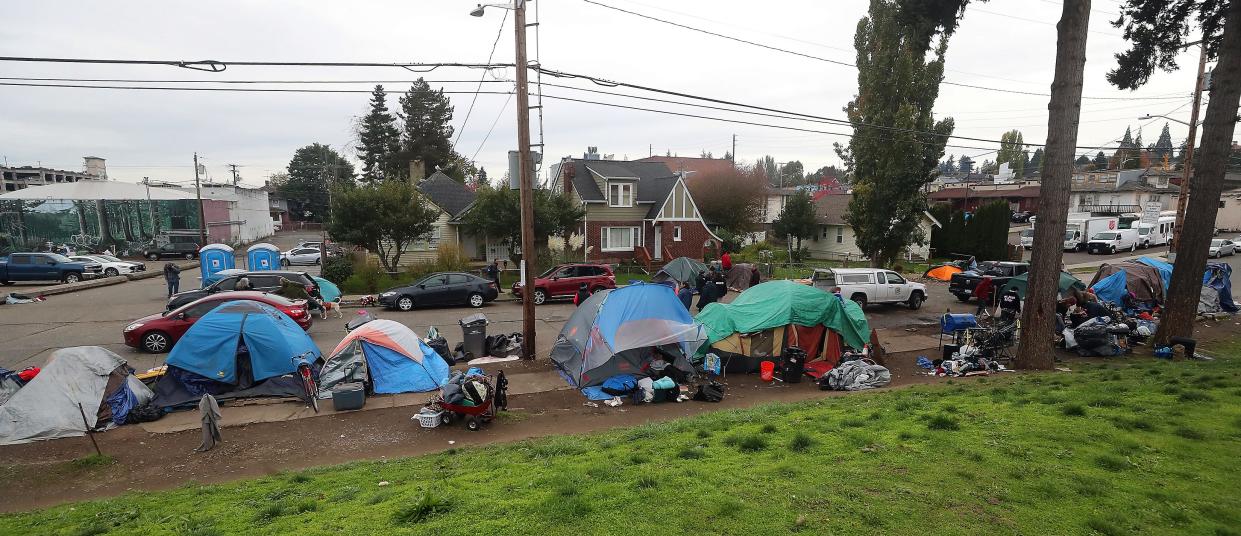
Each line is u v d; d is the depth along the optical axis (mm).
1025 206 65188
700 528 4594
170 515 6031
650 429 8711
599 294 13766
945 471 5605
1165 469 5414
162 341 14914
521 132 13969
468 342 15023
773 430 7711
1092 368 12586
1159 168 71250
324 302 21188
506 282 29766
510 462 7324
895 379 13234
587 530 4660
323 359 13164
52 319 19375
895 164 31641
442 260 28297
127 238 45219
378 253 30234
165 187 50938
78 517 6289
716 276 21078
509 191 30781
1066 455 5855
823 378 12773
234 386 11500
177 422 10406
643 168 45281
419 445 9375
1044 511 4688
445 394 10227
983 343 14180
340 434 9875
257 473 8312
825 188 77375
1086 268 35281
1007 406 8117
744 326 14102
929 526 4500
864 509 4797
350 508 5750
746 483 5504
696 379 13156
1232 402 7625
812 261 44406
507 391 12297
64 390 9906
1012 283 18484
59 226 43281
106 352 10898
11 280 29531
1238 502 4703
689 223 38250
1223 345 15734
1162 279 20312
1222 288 20922
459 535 4727
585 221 36344
